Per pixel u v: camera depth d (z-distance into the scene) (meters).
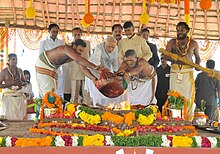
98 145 4.65
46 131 4.90
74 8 10.30
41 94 7.47
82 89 7.81
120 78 7.30
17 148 4.52
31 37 10.83
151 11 10.37
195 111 6.39
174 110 5.44
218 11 10.38
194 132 5.12
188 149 4.73
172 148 4.71
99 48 7.48
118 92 7.30
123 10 10.36
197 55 7.43
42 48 7.70
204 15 10.52
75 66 7.79
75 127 4.98
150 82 7.49
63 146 4.60
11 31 10.66
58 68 7.77
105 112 5.13
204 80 8.68
